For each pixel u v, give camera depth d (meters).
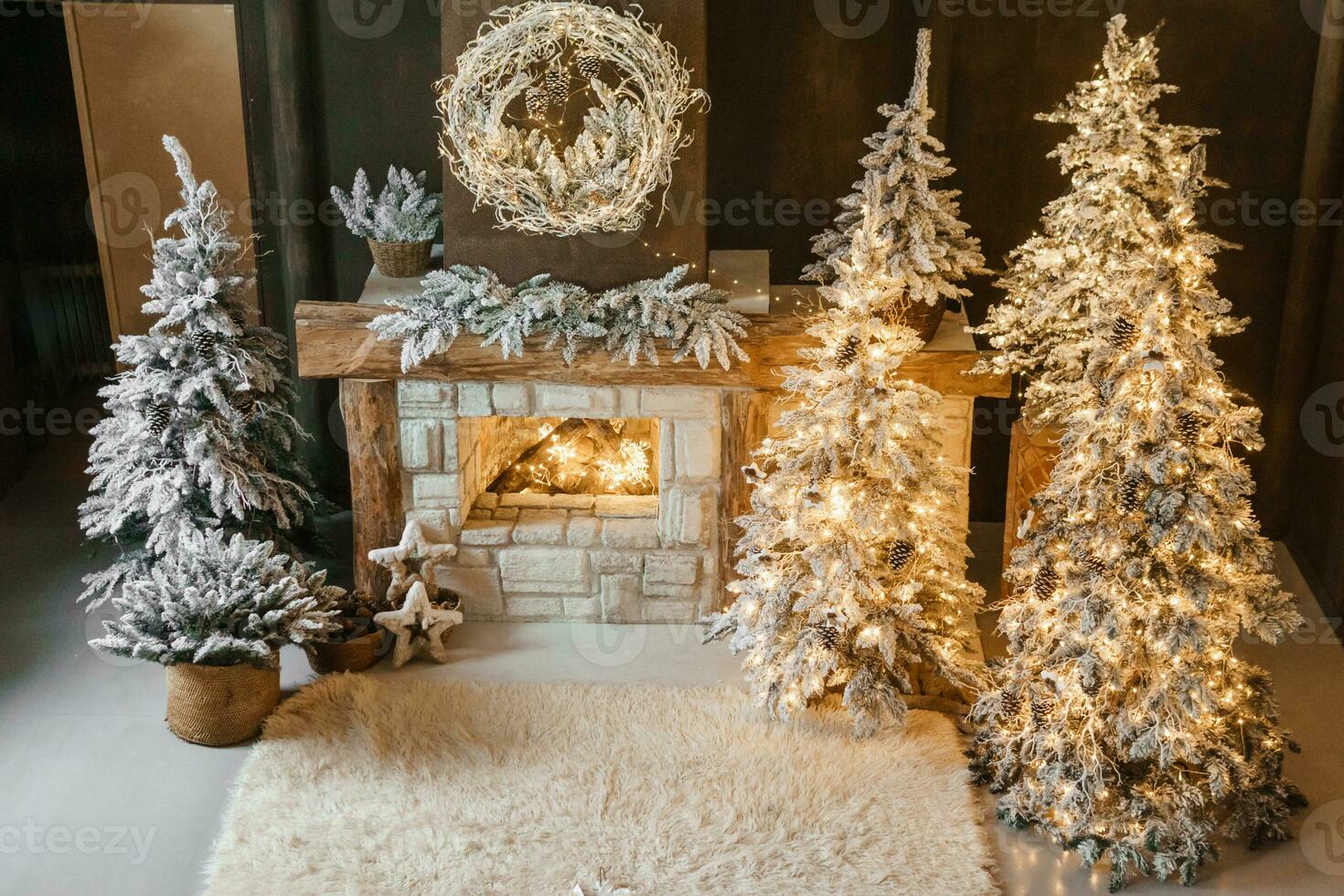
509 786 5.14
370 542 6.16
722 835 4.90
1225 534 4.56
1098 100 5.50
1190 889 4.75
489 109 5.54
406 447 6.05
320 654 5.84
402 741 5.37
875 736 5.45
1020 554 4.99
